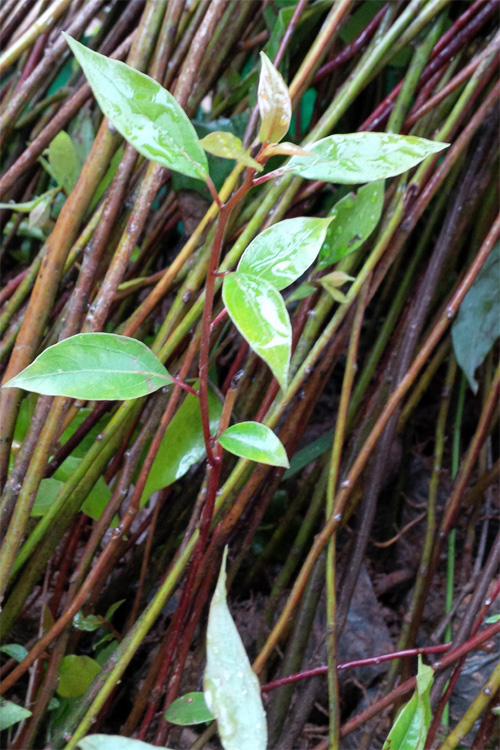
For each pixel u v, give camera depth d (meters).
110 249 0.71
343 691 0.79
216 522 0.65
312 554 0.63
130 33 0.85
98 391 0.48
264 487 0.70
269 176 0.46
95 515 0.66
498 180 0.82
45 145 0.74
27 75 0.85
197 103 0.78
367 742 0.69
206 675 0.46
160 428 0.60
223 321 0.67
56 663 0.61
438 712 0.61
